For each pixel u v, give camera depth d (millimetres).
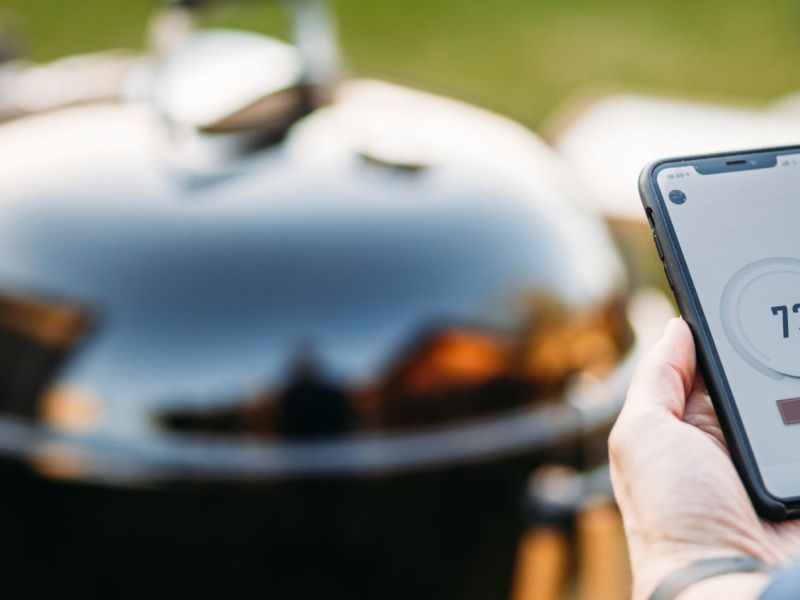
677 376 895
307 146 1691
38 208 1614
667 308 1968
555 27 6184
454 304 1530
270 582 1563
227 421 1490
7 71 2215
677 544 785
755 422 895
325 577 1561
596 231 1818
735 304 931
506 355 1559
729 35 6121
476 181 1688
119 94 1929
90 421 1517
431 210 1598
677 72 5469
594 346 1665
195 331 1484
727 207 962
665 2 6730
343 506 1514
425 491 1532
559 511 1562
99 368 1506
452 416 1541
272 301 1489
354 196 1593
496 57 5660
